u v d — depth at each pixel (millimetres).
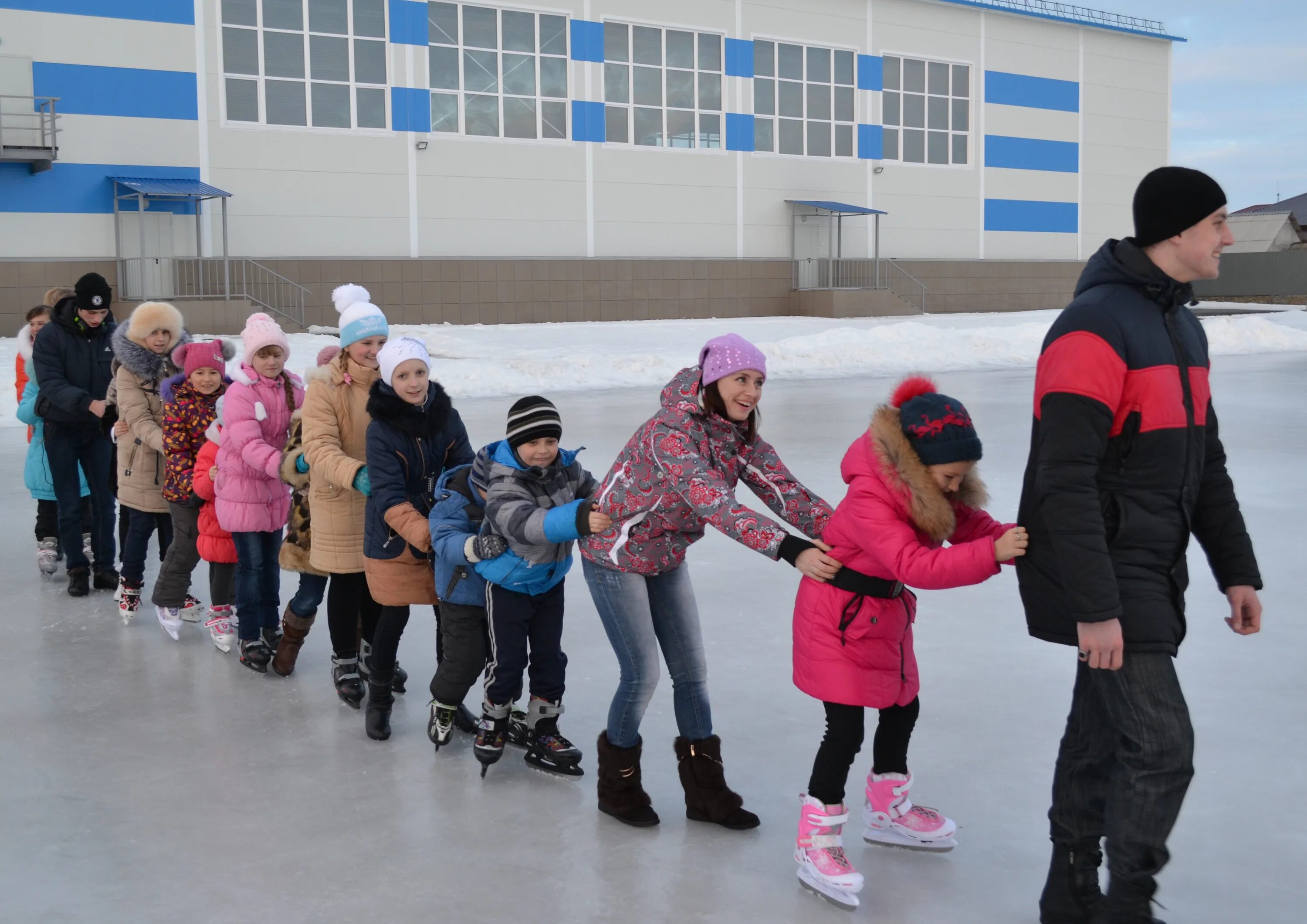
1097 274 2650
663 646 3652
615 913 3035
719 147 34125
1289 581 6316
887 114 37219
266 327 5133
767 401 15391
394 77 29047
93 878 3258
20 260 25266
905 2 37000
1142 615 2568
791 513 3494
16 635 5855
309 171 28219
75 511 6574
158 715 4672
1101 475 2613
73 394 6270
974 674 4910
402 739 4418
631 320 32781
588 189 31922
